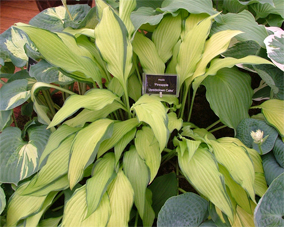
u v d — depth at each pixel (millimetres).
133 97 981
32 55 921
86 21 984
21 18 1630
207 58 823
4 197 749
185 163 717
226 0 1120
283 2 1048
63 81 860
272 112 868
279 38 878
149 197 818
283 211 637
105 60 797
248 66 887
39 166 768
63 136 813
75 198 708
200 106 1154
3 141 857
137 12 1022
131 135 809
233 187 738
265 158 831
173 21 981
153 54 940
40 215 745
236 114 875
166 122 672
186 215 699
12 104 854
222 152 757
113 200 709
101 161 791
